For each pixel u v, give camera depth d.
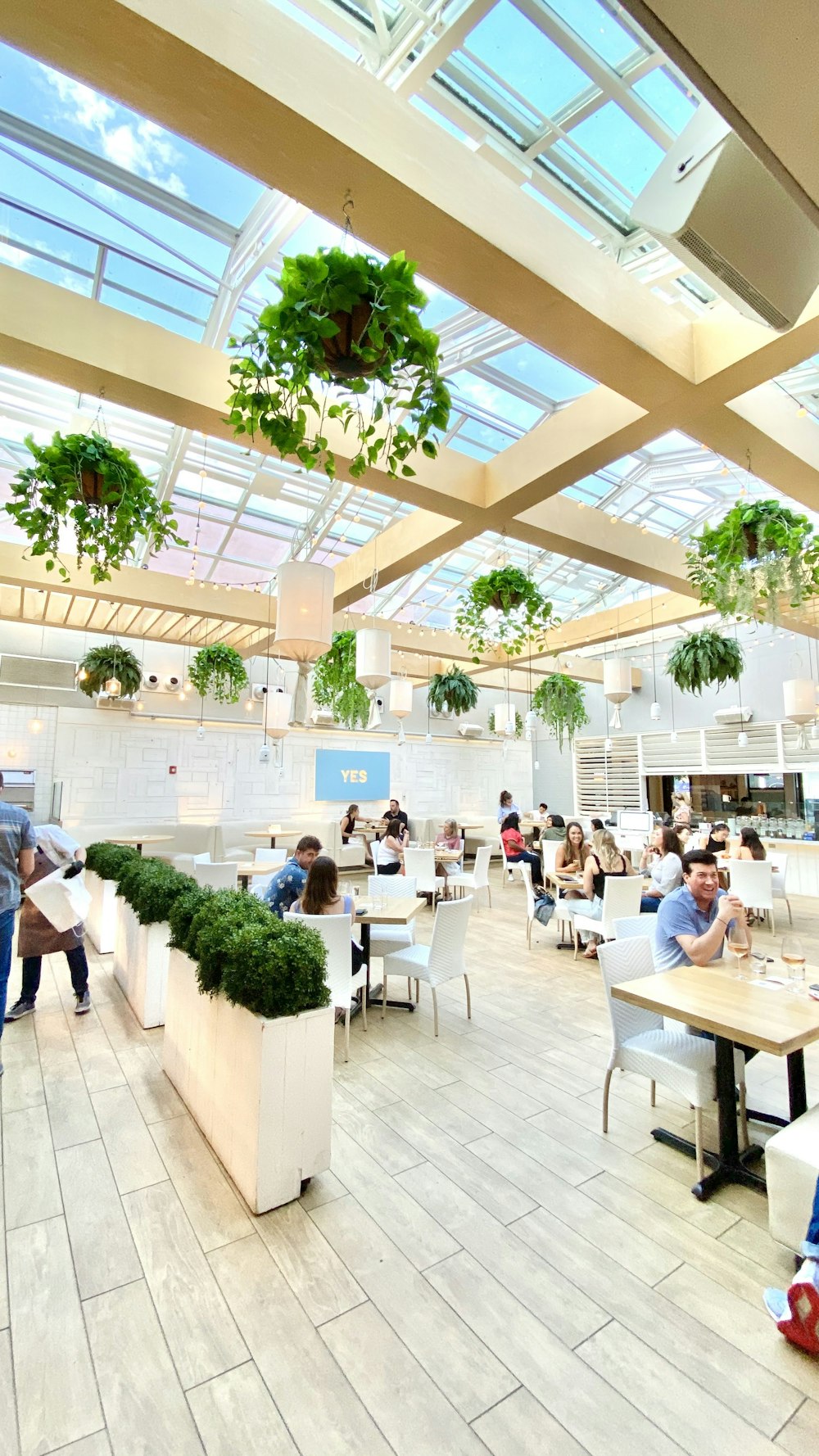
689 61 1.16
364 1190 2.24
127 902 4.18
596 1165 2.41
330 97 1.71
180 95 1.60
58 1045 3.43
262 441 3.22
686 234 1.50
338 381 1.79
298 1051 2.20
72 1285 1.79
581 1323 1.67
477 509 3.94
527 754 13.63
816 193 1.48
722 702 10.08
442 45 2.37
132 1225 2.04
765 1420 1.41
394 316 1.63
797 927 6.72
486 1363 1.55
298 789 10.41
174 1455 1.33
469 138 2.77
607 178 2.88
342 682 7.38
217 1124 2.44
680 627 9.88
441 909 3.73
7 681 7.80
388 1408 1.43
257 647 8.23
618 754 11.73
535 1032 3.80
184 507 6.07
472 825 10.78
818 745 8.70
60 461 2.82
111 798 8.56
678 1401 1.46
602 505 6.78
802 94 1.21
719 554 3.88
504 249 2.05
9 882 3.16
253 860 8.53
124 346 2.74
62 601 6.66
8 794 7.63
